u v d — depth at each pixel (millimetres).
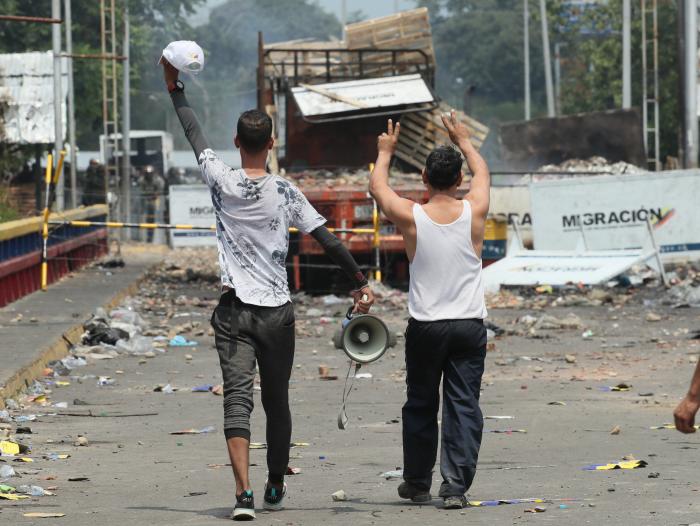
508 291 61250
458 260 17484
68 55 82500
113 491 19031
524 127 97125
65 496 18562
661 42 147375
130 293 61250
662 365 36938
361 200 59625
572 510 16766
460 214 17578
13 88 82125
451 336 17344
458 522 16078
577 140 96000
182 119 17891
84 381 34031
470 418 17438
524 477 20078
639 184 66062
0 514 16969
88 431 25969
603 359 38469
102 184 101062
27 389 31438
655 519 15914
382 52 69688
